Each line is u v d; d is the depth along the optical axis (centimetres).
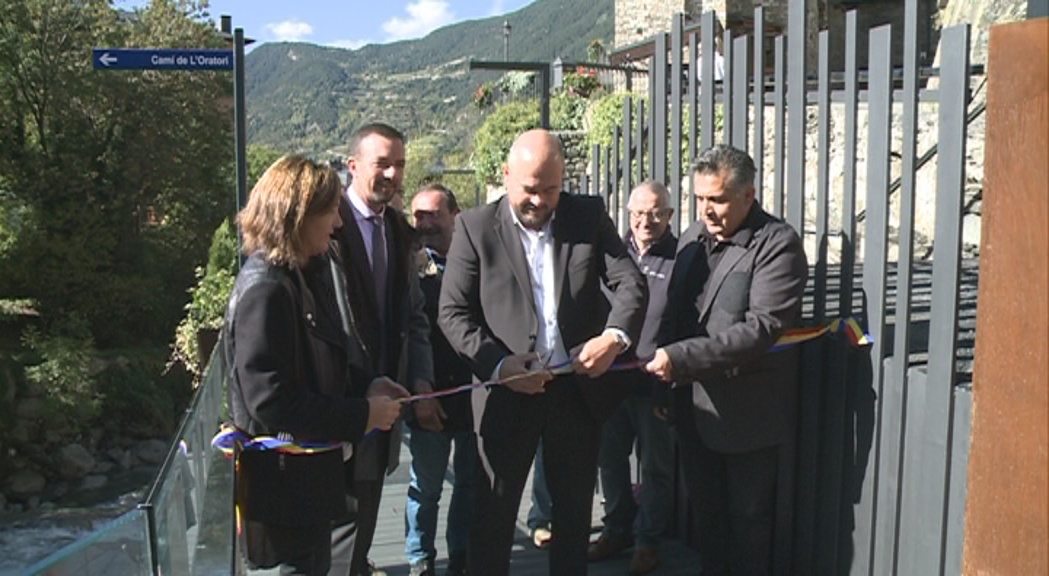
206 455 281
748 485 344
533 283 323
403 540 466
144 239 3034
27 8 2927
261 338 247
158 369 2662
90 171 2956
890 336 354
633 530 429
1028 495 133
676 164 434
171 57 631
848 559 335
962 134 271
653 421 393
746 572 354
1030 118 130
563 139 1592
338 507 274
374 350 314
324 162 263
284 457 265
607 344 305
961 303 385
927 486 291
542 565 422
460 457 396
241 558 316
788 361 342
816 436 347
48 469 2303
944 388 282
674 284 351
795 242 319
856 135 319
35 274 2800
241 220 258
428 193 395
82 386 2428
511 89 2083
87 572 181
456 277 327
